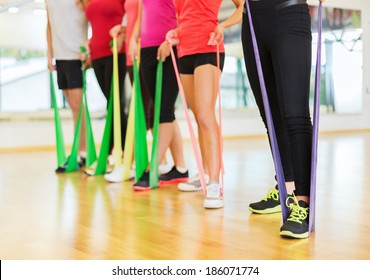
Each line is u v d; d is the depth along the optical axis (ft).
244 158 16.01
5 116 20.90
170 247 5.98
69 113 22.26
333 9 30.01
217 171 8.37
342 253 5.60
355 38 31.68
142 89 11.29
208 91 8.36
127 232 6.73
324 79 30.40
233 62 26.89
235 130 27.63
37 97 21.56
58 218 7.66
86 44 12.37
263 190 9.71
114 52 11.32
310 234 6.42
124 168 11.29
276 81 6.59
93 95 22.81
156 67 10.18
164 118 10.32
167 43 9.21
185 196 9.31
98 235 6.60
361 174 11.77
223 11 24.98
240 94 27.50
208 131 8.39
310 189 6.35
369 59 32.76
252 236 6.40
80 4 12.75
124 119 11.94
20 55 21.01
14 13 20.62
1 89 20.72
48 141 21.89
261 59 6.84
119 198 9.21
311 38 6.52
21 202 8.99
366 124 32.86
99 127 23.07
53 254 5.80
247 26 6.88
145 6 10.08
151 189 10.14
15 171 13.64
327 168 12.96
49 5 12.71
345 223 6.97
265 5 6.49
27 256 5.75
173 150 10.93
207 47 8.31
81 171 13.17
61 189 10.36
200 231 6.70
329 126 30.96
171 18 9.98
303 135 6.42
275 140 6.57
